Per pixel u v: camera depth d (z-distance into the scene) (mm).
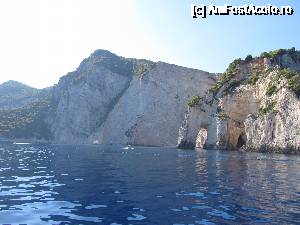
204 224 12461
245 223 12617
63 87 170500
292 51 79312
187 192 18938
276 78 67125
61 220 13062
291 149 56125
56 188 20500
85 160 42594
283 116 59125
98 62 159125
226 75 82312
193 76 120500
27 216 13703
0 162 39688
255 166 34469
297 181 23562
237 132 72938
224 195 18109
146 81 127562
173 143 112812
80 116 147375
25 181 23688
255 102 71625
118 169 31219
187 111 84312
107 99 149750
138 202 16234
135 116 125250
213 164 36594
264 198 17344
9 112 173750
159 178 24781
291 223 12625
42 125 158625
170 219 13156
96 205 15641
